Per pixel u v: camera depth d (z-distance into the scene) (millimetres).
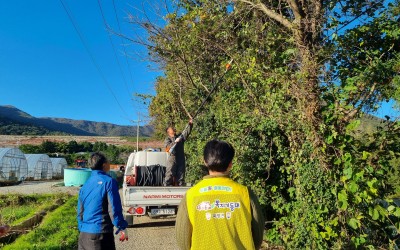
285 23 7152
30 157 41438
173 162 10109
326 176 5457
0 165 30359
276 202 7559
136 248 7930
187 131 9766
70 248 7754
